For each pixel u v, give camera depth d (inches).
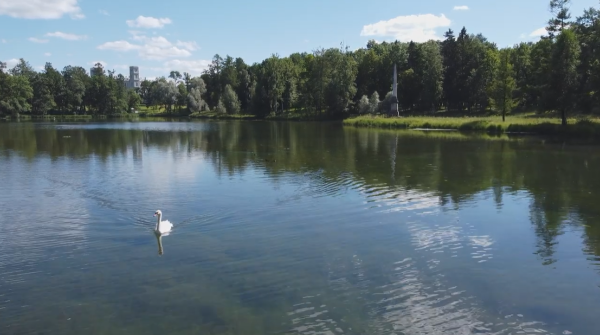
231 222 753.0
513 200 905.5
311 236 681.0
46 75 5708.7
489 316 446.3
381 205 865.5
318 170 1262.3
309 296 483.8
